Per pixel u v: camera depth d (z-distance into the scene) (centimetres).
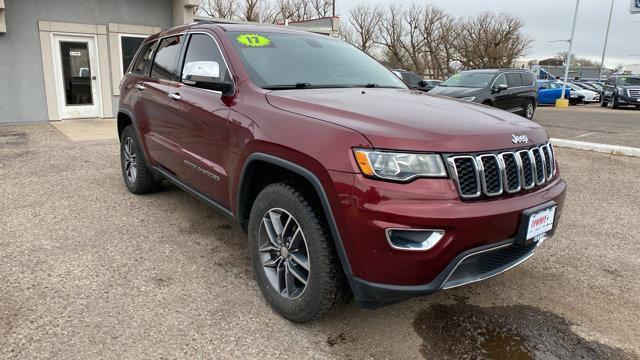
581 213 513
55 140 894
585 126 1445
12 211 457
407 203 219
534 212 248
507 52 5697
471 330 281
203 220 443
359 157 226
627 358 260
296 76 340
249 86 312
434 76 5931
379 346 262
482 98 1250
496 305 311
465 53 5781
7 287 307
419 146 225
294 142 254
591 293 332
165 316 281
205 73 320
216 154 330
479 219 225
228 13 4319
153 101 429
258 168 295
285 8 4759
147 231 412
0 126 1088
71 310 282
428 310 301
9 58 1108
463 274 240
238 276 334
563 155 830
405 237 222
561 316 300
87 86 1236
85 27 1195
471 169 233
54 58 1170
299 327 276
